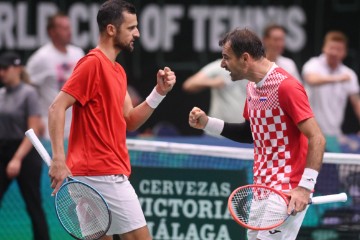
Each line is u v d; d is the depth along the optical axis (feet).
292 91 62.13
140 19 117.29
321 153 61.67
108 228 63.31
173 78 68.69
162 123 117.50
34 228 88.94
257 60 63.21
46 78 107.76
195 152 81.66
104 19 65.67
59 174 63.05
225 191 81.10
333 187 80.28
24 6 116.57
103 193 65.10
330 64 112.78
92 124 64.75
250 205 65.10
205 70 107.24
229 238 81.00
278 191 62.23
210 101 117.29
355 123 118.73
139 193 81.71
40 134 101.35
